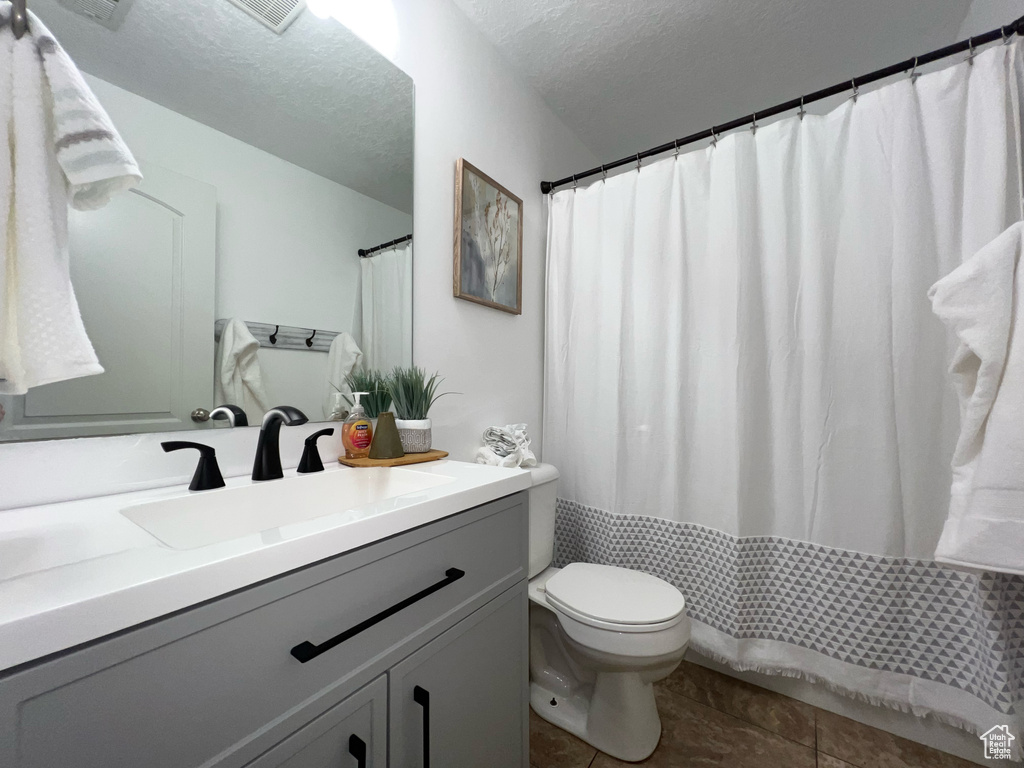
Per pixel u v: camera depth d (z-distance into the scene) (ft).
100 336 2.44
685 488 5.18
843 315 4.38
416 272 4.37
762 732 4.31
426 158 4.47
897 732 4.26
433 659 2.37
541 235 6.45
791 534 4.60
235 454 3.04
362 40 3.83
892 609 4.10
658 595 4.10
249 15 3.16
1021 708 3.53
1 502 2.14
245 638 1.56
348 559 1.93
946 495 3.95
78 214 2.37
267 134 3.26
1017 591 3.65
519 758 3.09
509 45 5.36
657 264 5.43
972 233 3.80
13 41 1.82
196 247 2.86
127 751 1.27
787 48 5.34
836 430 4.37
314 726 1.77
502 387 5.59
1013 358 2.63
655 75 5.86
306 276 3.50
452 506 2.50
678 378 5.19
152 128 2.66
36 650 1.10
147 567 1.41
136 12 2.63
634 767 3.89
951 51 3.93
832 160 4.49
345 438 3.58
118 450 2.51
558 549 6.16
